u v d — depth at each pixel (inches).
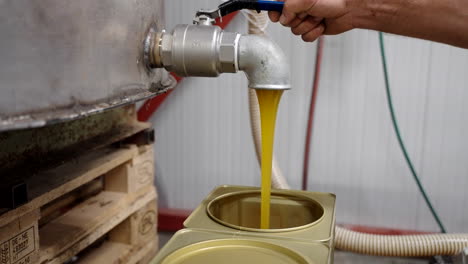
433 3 35.4
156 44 29.2
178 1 70.7
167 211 76.6
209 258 24.6
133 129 46.8
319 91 68.9
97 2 23.7
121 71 26.4
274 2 33.4
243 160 74.3
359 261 66.8
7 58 19.5
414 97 66.1
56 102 21.8
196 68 28.9
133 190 46.7
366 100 67.8
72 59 22.5
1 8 19.0
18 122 19.6
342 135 69.5
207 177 76.3
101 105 24.6
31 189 32.6
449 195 67.7
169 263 23.7
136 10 27.5
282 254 25.2
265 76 28.5
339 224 71.3
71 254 36.2
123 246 46.4
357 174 70.2
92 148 39.1
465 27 35.8
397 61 65.6
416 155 67.6
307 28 37.7
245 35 29.1
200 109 74.0
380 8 36.3
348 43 66.5
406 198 69.2
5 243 28.9
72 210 41.8
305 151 69.6
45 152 35.6
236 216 35.6
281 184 59.1
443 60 64.2
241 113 72.7
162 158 77.1
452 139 66.1
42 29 20.7
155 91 31.1
